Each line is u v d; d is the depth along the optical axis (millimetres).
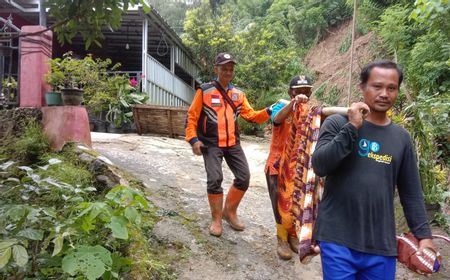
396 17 10781
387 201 2180
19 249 2592
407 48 10719
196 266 3598
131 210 3061
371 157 2186
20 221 2898
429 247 2184
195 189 5305
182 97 15211
